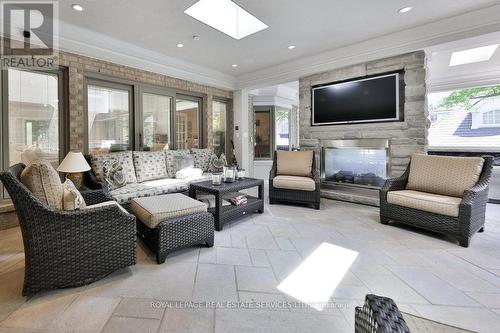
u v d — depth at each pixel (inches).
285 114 295.9
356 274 75.3
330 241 100.0
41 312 57.9
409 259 84.8
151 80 171.2
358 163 165.0
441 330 39.3
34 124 124.0
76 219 66.6
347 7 111.3
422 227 105.8
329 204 159.9
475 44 132.3
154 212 84.3
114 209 72.5
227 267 79.4
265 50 161.0
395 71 145.6
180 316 56.9
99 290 66.8
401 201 112.1
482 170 107.8
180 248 86.1
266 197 177.8
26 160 121.6
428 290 67.0
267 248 93.6
